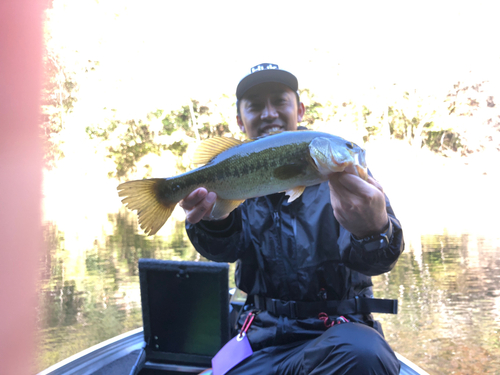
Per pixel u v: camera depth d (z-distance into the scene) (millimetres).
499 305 4645
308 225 1755
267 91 2172
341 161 1357
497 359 3340
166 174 25438
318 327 1688
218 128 27234
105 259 7879
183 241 10000
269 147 1544
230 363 1688
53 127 22328
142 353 2248
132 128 25594
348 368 1301
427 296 5062
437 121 27828
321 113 27328
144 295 2227
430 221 12008
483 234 9578
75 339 3895
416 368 2215
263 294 1848
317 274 1720
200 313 2193
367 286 1854
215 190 1604
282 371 1591
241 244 1854
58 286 5824
